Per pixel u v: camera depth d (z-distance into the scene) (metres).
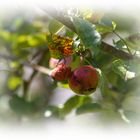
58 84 1.55
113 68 1.25
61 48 1.28
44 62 1.82
